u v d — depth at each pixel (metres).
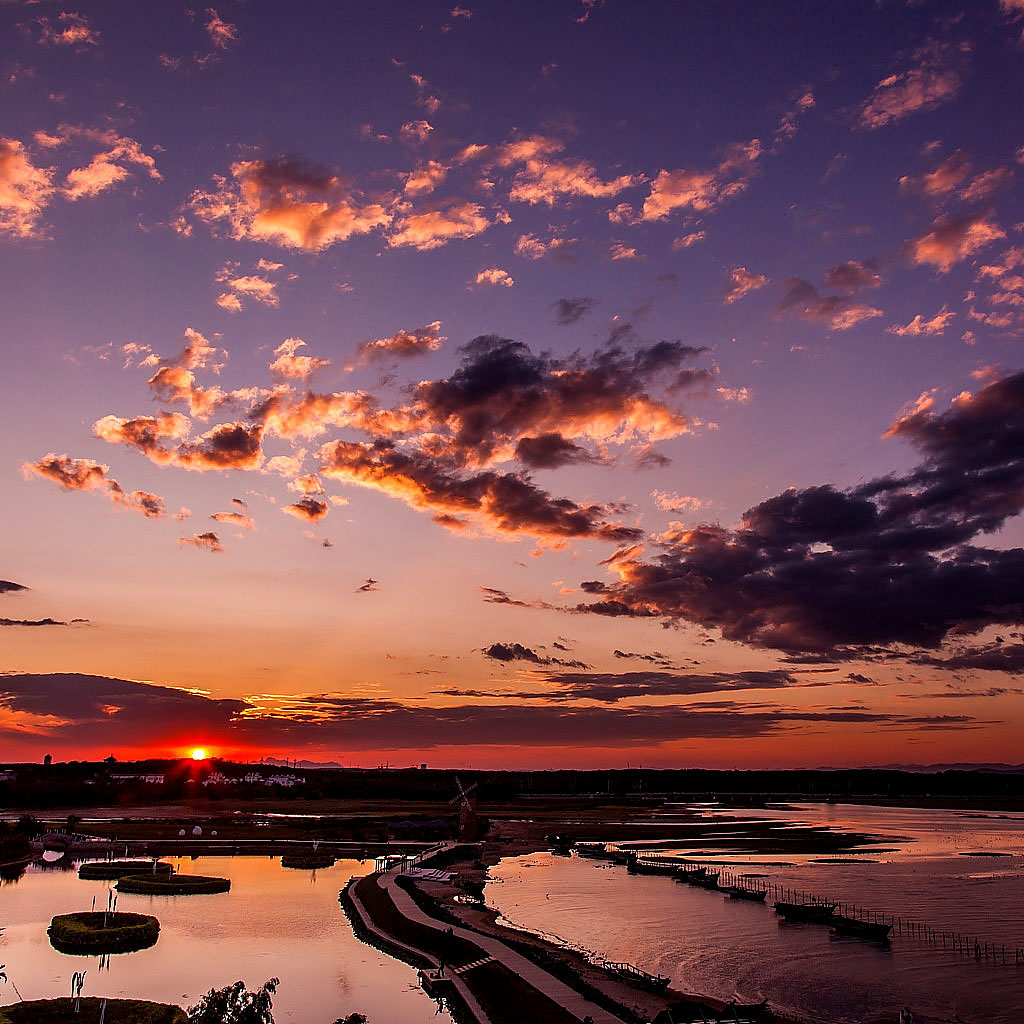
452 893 149.25
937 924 127.44
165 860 192.75
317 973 92.62
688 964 102.81
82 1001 74.75
